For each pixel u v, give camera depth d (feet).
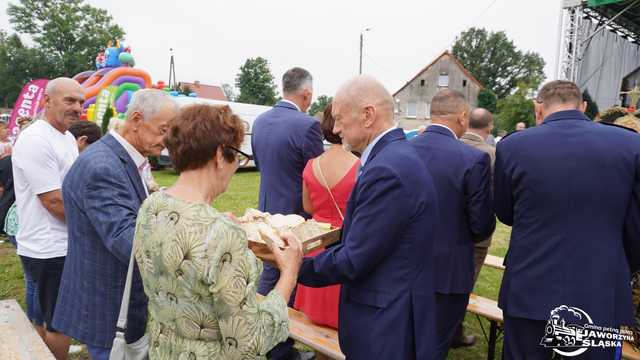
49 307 8.10
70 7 143.74
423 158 8.17
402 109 137.08
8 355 7.03
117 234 5.40
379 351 5.28
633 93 12.28
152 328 4.25
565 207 6.22
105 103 46.52
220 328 3.78
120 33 151.84
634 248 6.41
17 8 139.23
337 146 7.86
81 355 10.14
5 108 149.48
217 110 4.17
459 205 7.93
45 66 142.41
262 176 10.53
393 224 5.05
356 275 5.23
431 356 5.37
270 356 9.20
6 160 12.50
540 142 6.54
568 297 6.19
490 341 9.71
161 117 5.94
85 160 5.80
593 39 29.35
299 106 10.73
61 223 8.16
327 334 8.02
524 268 6.57
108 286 5.89
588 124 6.50
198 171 4.09
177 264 3.68
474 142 11.87
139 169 6.15
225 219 3.79
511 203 7.01
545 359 6.61
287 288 4.57
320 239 5.66
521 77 199.93
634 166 6.07
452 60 132.87
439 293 8.05
